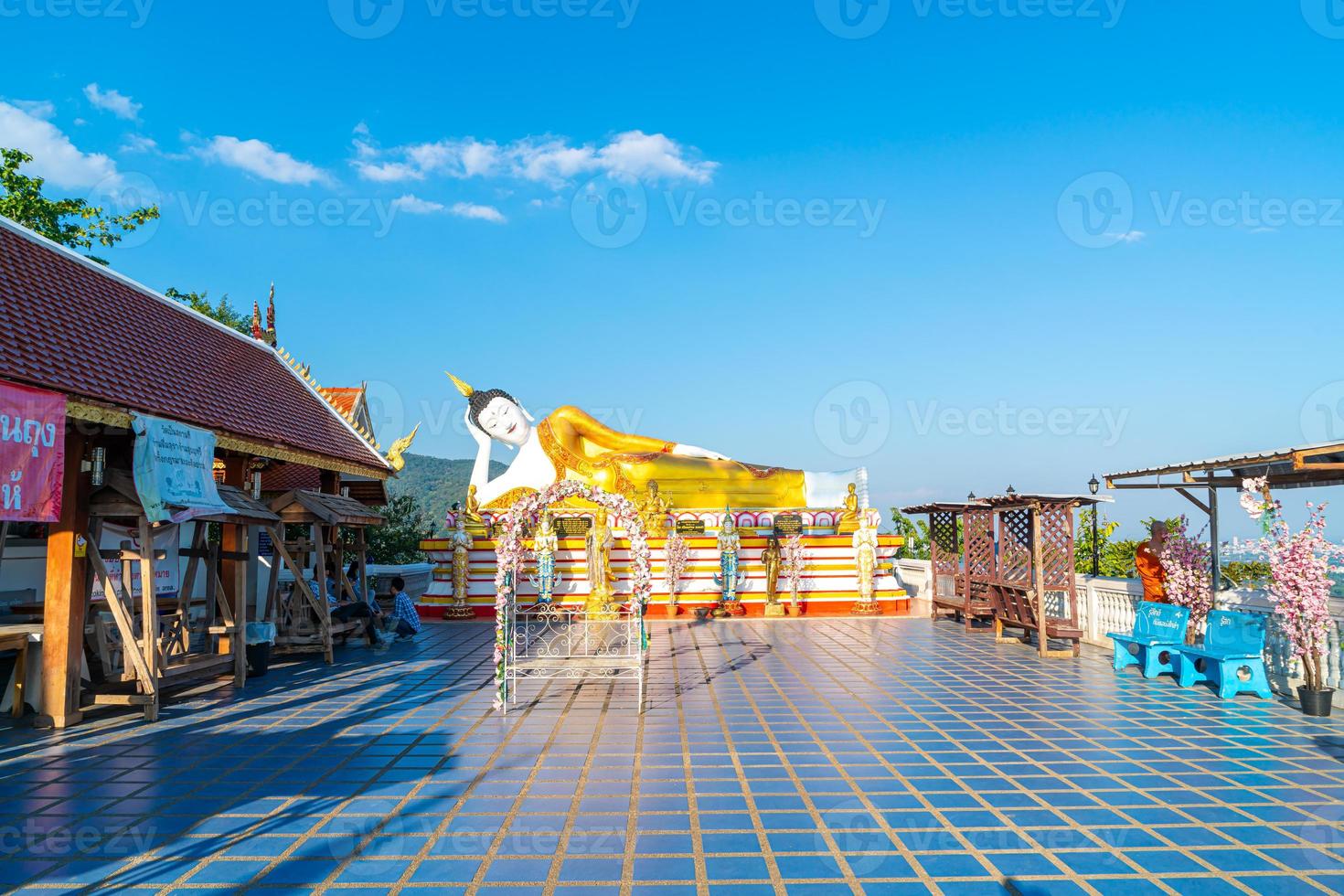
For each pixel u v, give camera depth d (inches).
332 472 721.6
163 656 448.5
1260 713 407.8
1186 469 498.3
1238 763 324.5
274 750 345.1
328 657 579.5
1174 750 342.6
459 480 3459.6
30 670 402.9
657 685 484.7
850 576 904.9
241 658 488.7
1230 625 464.8
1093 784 297.3
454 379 995.9
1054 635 583.2
